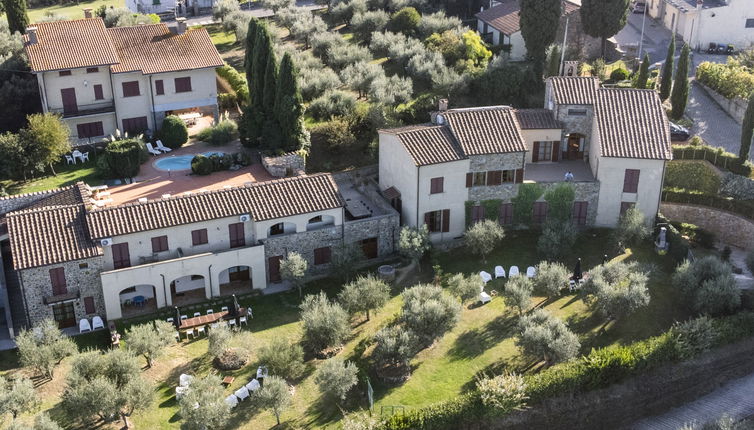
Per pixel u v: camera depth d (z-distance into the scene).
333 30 97.50
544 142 67.19
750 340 52.94
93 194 60.94
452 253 61.72
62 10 119.62
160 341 48.41
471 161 61.16
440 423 44.06
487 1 100.75
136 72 72.12
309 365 49.56
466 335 52.38
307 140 69.38
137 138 68.94
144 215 54.72
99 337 52.53
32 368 48.66
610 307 52.47
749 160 70.12
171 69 72.81
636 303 52.03
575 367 47.62
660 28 100.25
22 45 82.94
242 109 78.38
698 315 54.50
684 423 48.53
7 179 66.50
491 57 86.12
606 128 63.47
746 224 65.00
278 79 67.62
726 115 78.38
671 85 78.38
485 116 63.59
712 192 68.31
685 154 69.31
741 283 59.22
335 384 45.16
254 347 50.78
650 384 49.47
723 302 53.66
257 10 109.12
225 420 43.34
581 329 53.16
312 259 59.56
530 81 80.00
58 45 72.56
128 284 53.69
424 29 91.25
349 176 68.56
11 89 74.88
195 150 71.56
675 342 50.09
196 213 55.59
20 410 43.38
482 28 94.00
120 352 45.62
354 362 49.56
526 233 64.19
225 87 83.19
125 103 73.12
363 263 60.88
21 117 75.31
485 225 60.31
